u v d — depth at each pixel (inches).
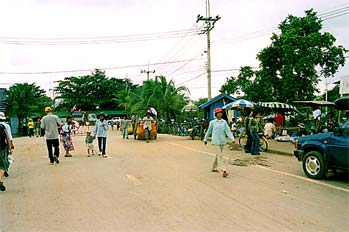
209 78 1095.6
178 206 262.4
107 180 363.6
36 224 225.5
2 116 375.6
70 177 383.2
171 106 1286.9
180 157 548.4
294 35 979.3
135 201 277.7
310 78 1012.5
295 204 267.6
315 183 346.0
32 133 1309.1
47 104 2374.5
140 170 424.8
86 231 211.6
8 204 273.4
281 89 1059.9
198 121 994.7
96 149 686.5
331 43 997.8
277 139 786.8
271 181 355.6
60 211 253.3
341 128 353.4
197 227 216.2
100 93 3061.0
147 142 836.0
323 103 708.7
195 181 354.9
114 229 214.2
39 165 475.8
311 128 767.7
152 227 216.8
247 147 605.9
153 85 1293.1
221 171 414.0
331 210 251.8
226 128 398.0
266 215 239.8
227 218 233.3
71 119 578.9
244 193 302.7
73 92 3011.8
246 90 1165.1
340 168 349.4
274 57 1080.8
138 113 1242.0
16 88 1658.5
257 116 601.0
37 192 313.1
